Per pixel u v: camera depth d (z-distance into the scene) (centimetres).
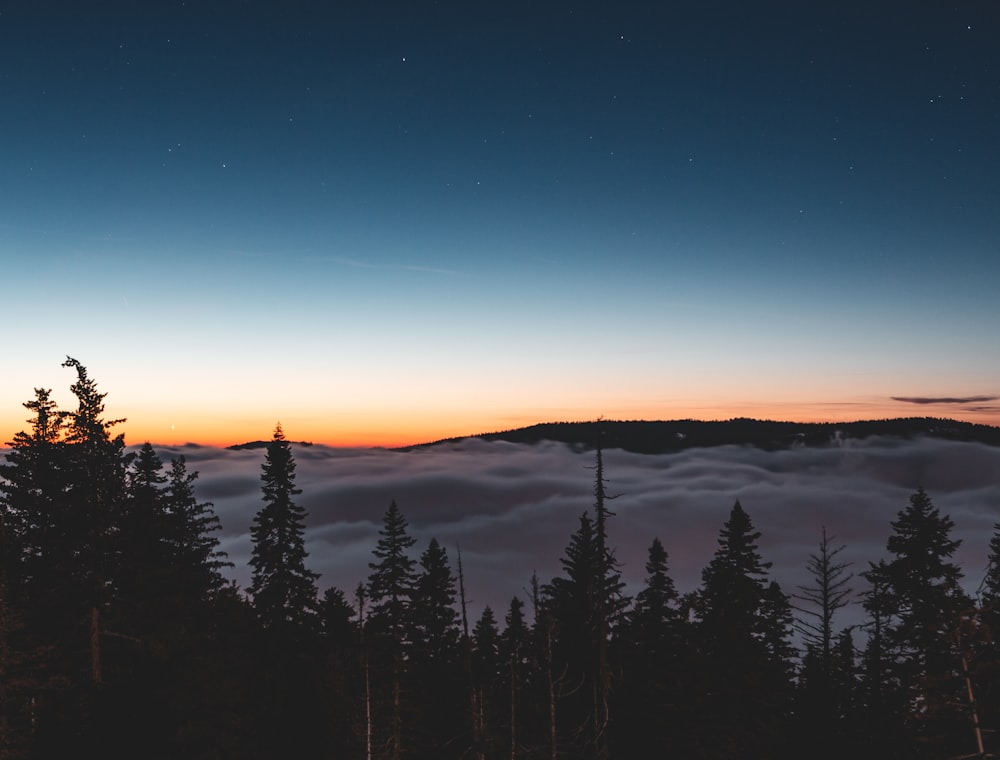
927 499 3209
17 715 2277
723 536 3591
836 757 3203
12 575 2427
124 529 2450
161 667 2412
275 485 4038
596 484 2947
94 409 2386
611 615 3069
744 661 3338
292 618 3962
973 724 1515
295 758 3145
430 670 4125
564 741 2825
